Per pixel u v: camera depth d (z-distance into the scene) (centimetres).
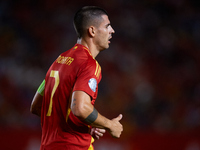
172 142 2972
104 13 997
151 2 5334
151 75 4541
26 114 3559
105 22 989
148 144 2958
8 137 2734
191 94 4406
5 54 4131
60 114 930
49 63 4238
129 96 4097
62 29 4625
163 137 2980
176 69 4738
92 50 989
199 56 4988
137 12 5172
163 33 5081
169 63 4788
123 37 4809
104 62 4366
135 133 2975
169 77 4600
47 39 4488
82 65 912
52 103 949
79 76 898
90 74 895
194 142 2977
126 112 3900
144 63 4644
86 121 869
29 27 4541
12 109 3569
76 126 923
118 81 4212
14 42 4303
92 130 1027
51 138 939
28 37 4447
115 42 4725
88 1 4962
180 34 5172
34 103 1078
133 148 2925
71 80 917
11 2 4681
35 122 3453
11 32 4400
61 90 931
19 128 2777
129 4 5206
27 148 2738
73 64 929
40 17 4672
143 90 4228
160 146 2964
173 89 4428
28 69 4019
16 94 3684
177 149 2966
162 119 3903
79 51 958
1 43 4228
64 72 936
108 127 913
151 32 5025
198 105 4103
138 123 3812
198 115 3891
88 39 984
